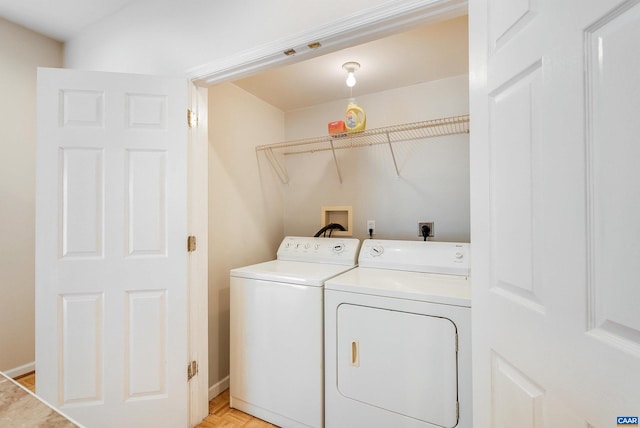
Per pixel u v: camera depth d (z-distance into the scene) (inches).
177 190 60.5
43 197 55.1
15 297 79.9
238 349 70.3
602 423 19.2
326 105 102.9
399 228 91.9
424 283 59.1
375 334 55.2
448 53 72.4
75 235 56.0
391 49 70.7
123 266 57.8
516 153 27.5
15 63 79.2
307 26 50.0
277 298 65.3
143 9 67.8
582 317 20.8
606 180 19.3
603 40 19.2
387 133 83.7
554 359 23.1
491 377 31.9
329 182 102.7
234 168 87.0
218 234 80.4
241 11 56.4
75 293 56.1
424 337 51.2
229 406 72.2
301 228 107.7
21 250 80.9
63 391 56.1
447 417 49.2
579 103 20.8
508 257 28.8
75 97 56.2
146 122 58.9
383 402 54.3
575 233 21.3
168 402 60.0
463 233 83.8
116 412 57.5
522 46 26.5
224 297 81.7
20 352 80.7
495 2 30.8
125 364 58.2
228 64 57.6
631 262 17.8
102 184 57.1
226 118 84.5
